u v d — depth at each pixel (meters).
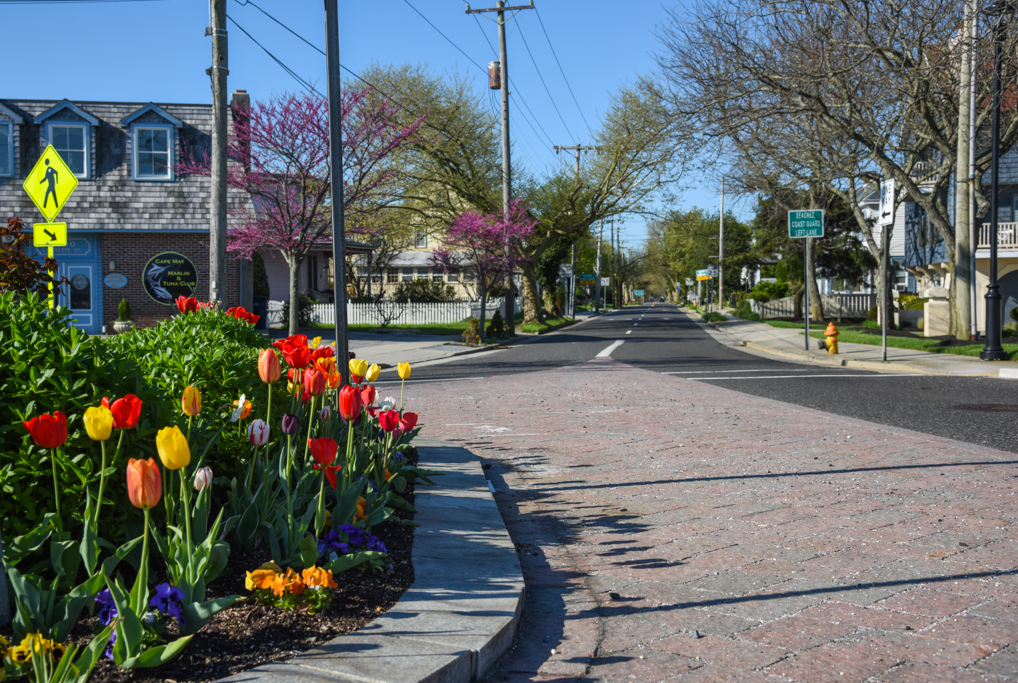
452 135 36.16
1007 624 3.72
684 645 3.58
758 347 25.48
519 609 3.78
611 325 46.56
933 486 6.31
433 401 12.71
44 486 3.40
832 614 3.88
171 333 5.43
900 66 19.95
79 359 3.48
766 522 5.45
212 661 2.91
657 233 97.56
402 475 5.91
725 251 75.69
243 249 19.80
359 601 3.58
